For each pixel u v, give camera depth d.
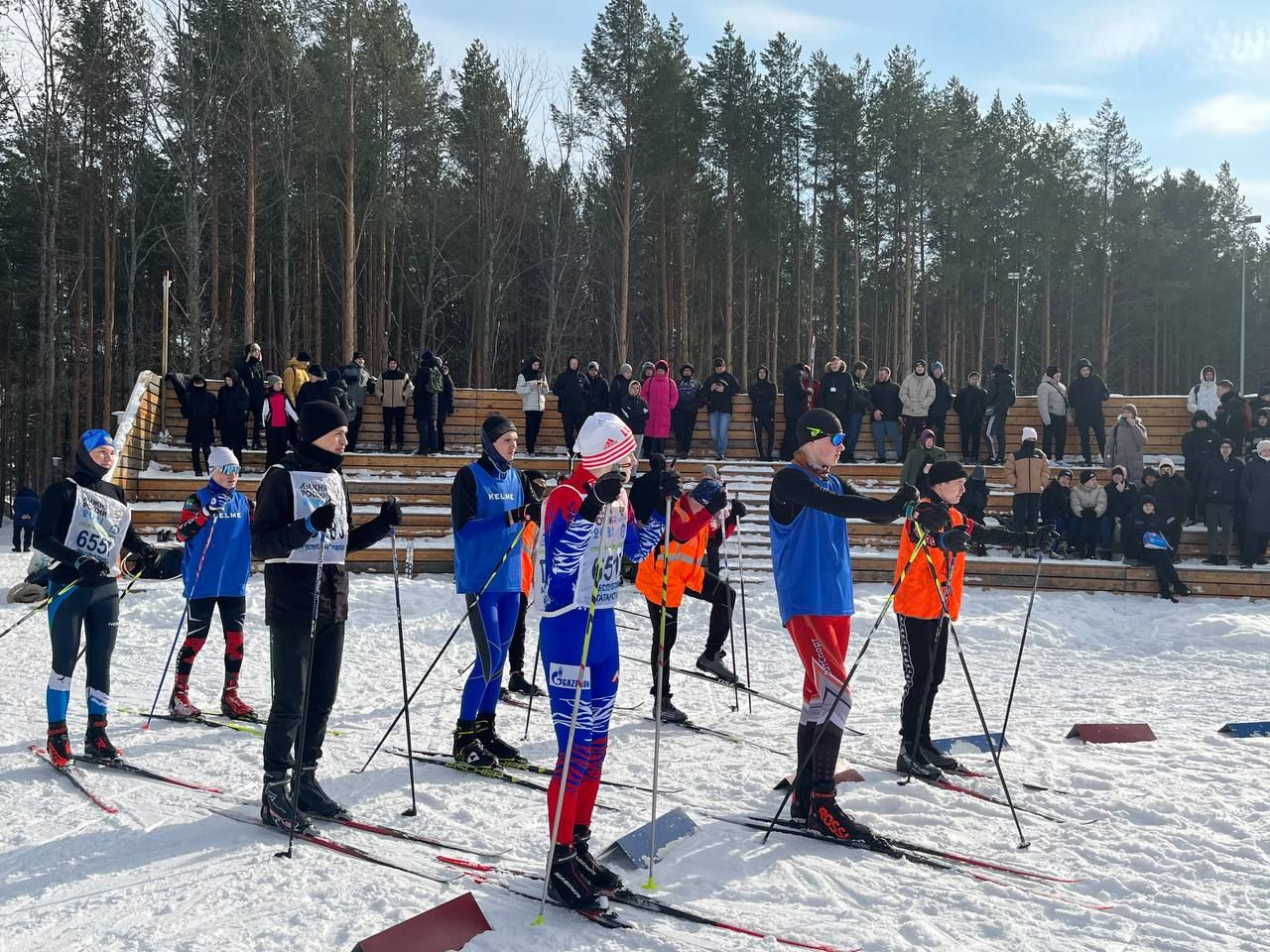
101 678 4.87
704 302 39.72
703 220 34.97
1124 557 12.84
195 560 5.93
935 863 3.68
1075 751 5.40
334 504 4.01
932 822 4.21
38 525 4.73
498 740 5.07
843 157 34.66
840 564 4.17
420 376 16.31
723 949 2.95
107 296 28.38
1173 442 17.88
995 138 40.72
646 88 30.31
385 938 2.89
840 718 4.02
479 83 35.09
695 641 9.57
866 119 34.22
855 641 9.65
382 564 12.74
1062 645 9.95
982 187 40.41
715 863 3.70
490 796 4.44
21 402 33.66
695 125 31.72
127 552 5.20
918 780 4.81
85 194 28.81
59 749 4.76
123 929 3.05
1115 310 46.12
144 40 26.86
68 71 27.06
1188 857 3.73
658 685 3.58
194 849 3.74
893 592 4.82
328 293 37.38
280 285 35.44
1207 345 48.91
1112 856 3.75
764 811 4.30
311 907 3.21
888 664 8.47
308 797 4.05
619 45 30.50
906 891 3.44
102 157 28.44
